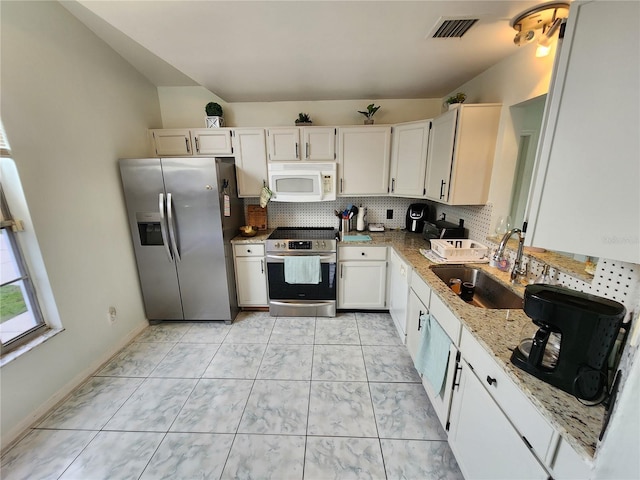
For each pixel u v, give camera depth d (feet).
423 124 8.41
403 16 4.81
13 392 5.38
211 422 5.70
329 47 6.03
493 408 3.53
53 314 6.23
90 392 6.50
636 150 2.56
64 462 4.92
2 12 5.20
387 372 7.11
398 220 11.04
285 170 9.60
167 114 10.37
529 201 3.42
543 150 3.18
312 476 4.68
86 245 7.02
